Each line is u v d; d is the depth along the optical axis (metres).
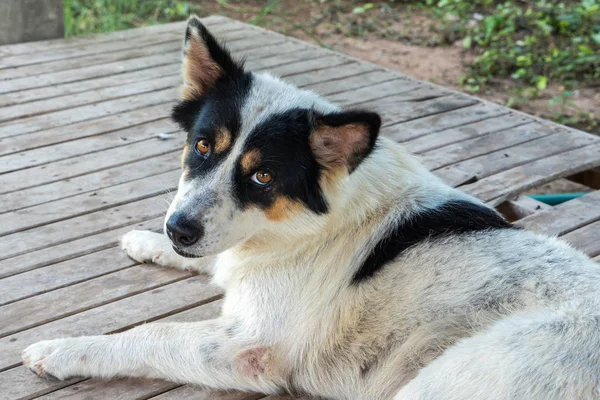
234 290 1.56
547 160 2.12
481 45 3.56
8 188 1.92
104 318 1.63
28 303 1.65
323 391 1.53
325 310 1.51
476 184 2.01
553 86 3.21
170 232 1.46
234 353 1.51
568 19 3.69
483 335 1.41
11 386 1.51
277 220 1.50
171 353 1.51
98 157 2.05
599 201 1.99
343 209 1.52
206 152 1.49
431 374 1.41
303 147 1.47
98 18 3.63
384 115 2.29
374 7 4.12
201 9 3.88
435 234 1.51
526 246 1.50
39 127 2.14
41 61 2.54
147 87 2.40
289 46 2.85
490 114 2.35
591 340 1.37
